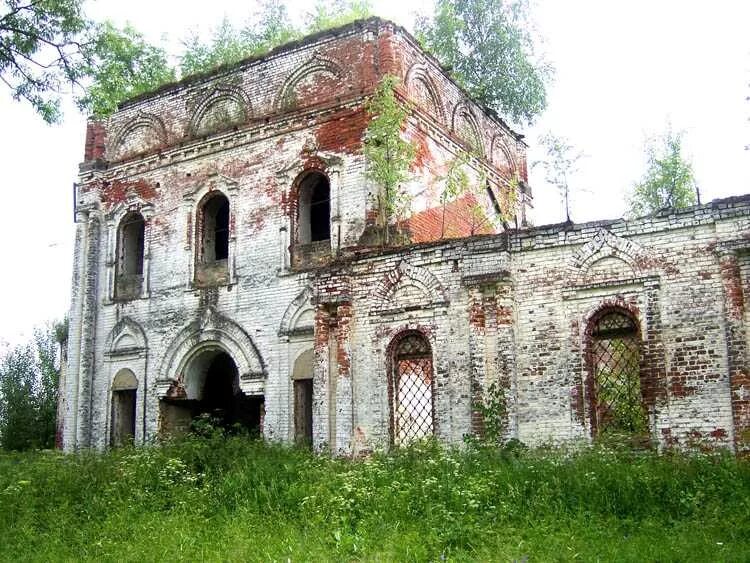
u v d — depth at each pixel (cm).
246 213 2325
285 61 2359
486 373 1600
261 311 2223
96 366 2544
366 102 2138
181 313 2383
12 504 1437
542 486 1215
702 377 1395
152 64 3167
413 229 2206
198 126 2509
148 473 1538
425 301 1719
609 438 1430
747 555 916
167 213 2495
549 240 1584
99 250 2631
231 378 2555
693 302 1423
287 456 1627
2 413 3562
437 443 1531
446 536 1067
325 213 2442
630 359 1503
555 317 1559
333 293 1817
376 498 1239
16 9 1711
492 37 3325
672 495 1155
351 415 1755
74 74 1812
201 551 1101
